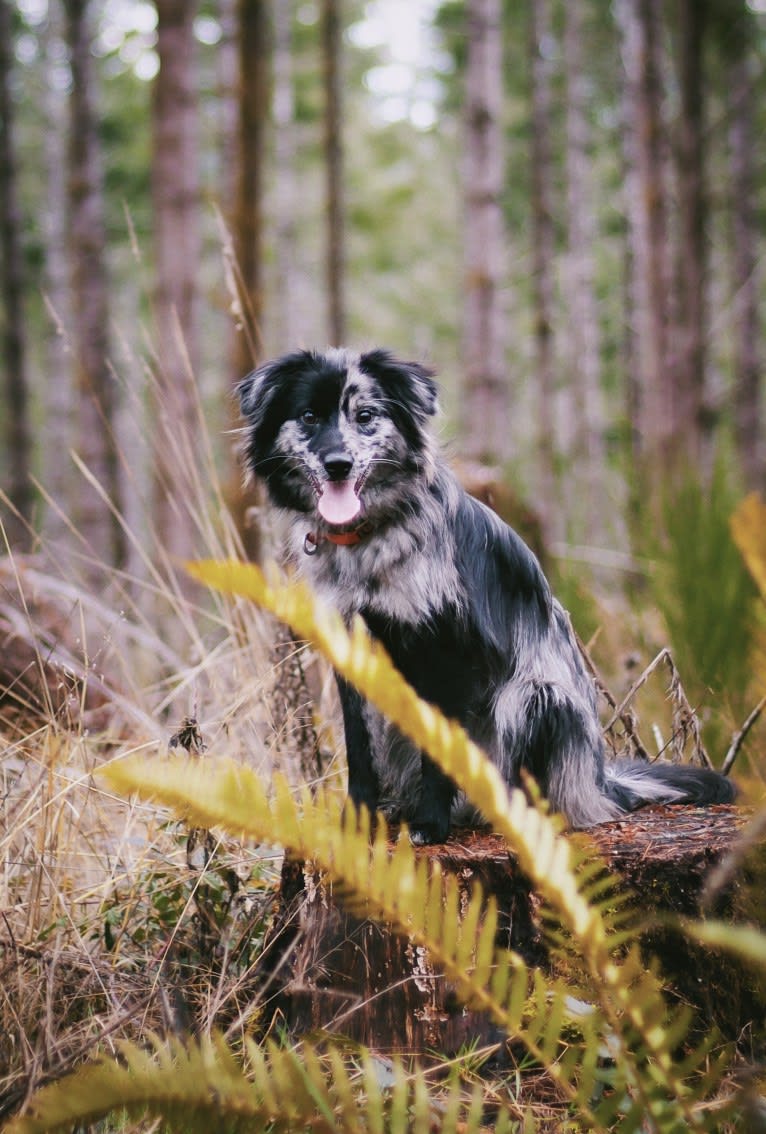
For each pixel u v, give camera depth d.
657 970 2.82
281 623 4.09
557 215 23.62
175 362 9.33
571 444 19.61
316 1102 1.99
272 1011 3.07
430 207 29.86
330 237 17.83
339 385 3.70
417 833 3.28
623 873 2.90
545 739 3.55
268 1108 1.95
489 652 3.60
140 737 4.23
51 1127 1.81
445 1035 2.88
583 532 7.47
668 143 14.34
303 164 27.59
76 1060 2.52
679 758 4.37
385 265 31.38
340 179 17.84
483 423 11.81
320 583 3.66
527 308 27.53
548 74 20.36
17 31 21.39
